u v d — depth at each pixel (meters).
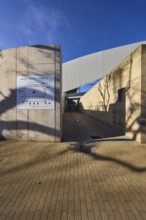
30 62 8.13
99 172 4.54
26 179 4.14
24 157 5.81
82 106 34.09
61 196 3.38
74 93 38.81
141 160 5.46
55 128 8.02
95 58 33.47
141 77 7.64
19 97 8.27
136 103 8.12
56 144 7.60
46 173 4.49
